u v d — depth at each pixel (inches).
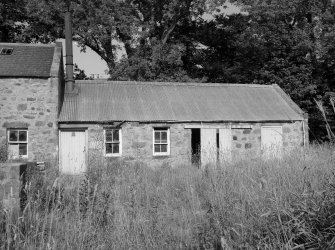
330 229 157.8
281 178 253.9
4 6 1218.0
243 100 921.5
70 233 215.0
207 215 241.0
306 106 1163.9
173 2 1204.5
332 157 267.6
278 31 1181.1
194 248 210.2
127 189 308.5
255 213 199.3
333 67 1186.0
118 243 206.2
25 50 831.1
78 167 741.9
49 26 1231.5
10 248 199.0
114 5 1165.7
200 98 900.6
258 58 1221.7
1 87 727.7
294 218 165.6
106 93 862.5
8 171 279.1
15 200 271.3
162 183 430.6
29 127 732.0
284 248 161.8
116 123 761.0
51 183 339.3
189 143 804.6
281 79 1164.5
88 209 239.6
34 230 215.5
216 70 1355.8
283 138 862.5
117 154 767.1
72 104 803.4
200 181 401.7
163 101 861.8
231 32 1384.1
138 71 1163.9
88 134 751.7
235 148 827.4
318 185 211.9
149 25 1237.1
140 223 225.5
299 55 1177.4
